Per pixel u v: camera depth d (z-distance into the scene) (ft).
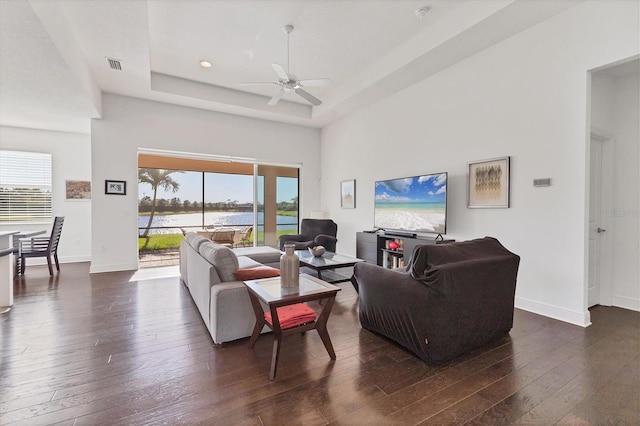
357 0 10.34
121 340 8.20
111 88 15.84
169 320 9.63
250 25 11.74
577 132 9.43
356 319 9.87
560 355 7.43
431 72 14.01
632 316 10.15
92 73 13.88
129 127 17.04
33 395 5.81
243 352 7.59
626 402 5.63
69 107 14.66
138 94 16.62
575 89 9.45
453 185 13.32
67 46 10.18
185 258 13.52
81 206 20.16
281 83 12.01
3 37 8.66
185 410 5.41
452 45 11.68
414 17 11.32
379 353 7.54
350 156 20.17
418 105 15.05
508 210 11.25
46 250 15.60
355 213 19.81
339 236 21.38
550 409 5.45
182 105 18.33
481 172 12.11
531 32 10.52
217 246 9.23
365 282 8.59
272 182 22.18
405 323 7.34
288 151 22.20
